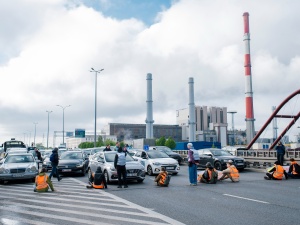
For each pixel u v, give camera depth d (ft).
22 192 42.22
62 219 25.55
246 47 284.82
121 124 535.60
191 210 28.17
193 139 331.98
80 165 65.05
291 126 169.17
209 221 23.89
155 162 61.41
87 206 31.01
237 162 69.00
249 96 279.49
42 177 42.29
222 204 30.89
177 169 62.18
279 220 23.94
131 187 45.47
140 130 545.44
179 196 36.40
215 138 485.15
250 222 23.38
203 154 74.95
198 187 44.27
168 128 532.32
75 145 538.06
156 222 23.89
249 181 51.26
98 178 44.24
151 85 332.60
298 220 23.90
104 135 490.90
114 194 38.88
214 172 48.60
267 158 75.41
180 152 119.44
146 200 34.06
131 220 24.72
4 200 35.42
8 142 123.54
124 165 45.34
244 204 30.71
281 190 40.24
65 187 46.83
